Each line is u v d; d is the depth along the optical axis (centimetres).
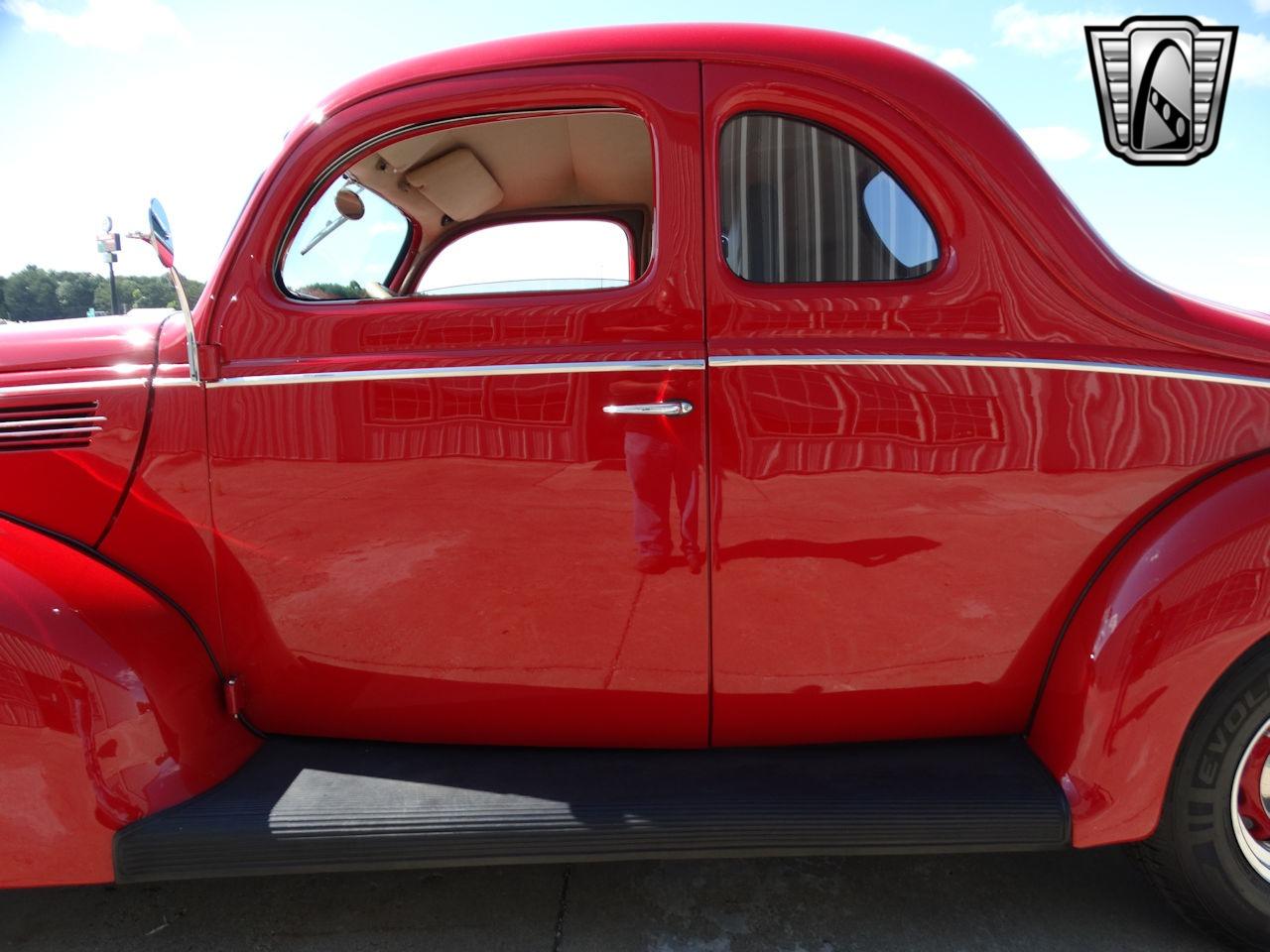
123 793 153
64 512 171
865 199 165
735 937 175
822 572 162
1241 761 157
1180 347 160
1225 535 151
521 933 177
